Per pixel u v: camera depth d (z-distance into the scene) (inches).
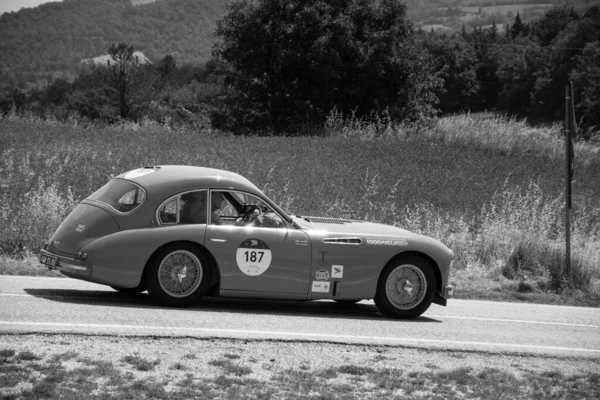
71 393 390.9
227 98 3203.7
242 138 2095.2
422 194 1449.3
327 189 1352.1
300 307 706.2
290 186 1336.1
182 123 2952.8
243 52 3115.2
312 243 662.5
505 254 1069.8
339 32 2945.4
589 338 681.6
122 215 628.7
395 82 3090.6
